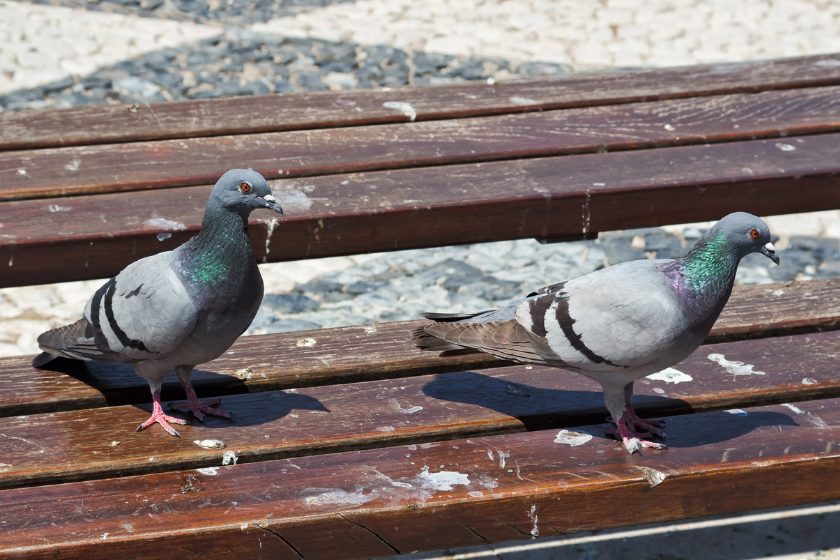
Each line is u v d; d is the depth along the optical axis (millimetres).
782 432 3898
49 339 4078
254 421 3955
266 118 6027
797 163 5461
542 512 3574
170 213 4891
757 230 3490
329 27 12688
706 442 3834
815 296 4969
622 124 6016
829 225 8891
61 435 3816
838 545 4785
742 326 4664
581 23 13016
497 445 3816
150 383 4012
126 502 3428
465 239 5180
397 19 13039
